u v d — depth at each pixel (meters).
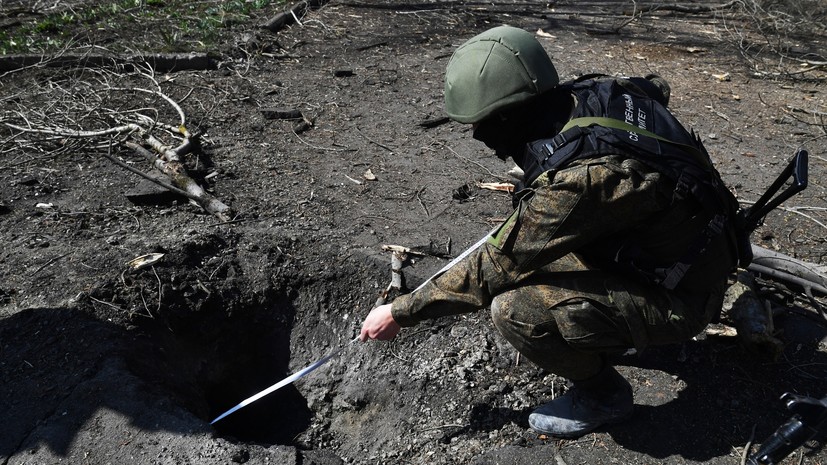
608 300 2.22
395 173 4.47
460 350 3.18
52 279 3.38
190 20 6.95
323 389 3.35
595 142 2.07
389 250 3.67
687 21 8.09
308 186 4.28
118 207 3.99
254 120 5.07
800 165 2.29
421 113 5.32
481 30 7.35
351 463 2.96
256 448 2.70
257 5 7.34
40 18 7.04
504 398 2.95
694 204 2.15
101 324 3.19
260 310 3.58
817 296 3.30
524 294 2.29
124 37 6.43
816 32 7.74
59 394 2.85
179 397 3.07
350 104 5.42
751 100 5.73
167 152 4.34
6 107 5.07
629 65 6.47
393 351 3.28
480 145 4.86
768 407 2.77
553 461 2.58
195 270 3.54
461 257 2.47
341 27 7.13
